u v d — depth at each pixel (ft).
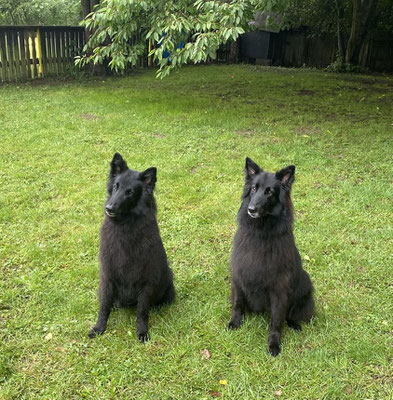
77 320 5.57
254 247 5.17
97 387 4.59
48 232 7.64
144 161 10.84
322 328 5.53
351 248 7.36
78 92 18.90
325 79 24.12
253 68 29.48
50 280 6.33
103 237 5.26
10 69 21.13
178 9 14.46
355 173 10.41
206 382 4.70
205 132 13.19
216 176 10.14
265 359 5.03
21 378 4.63
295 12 28.35
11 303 5.83
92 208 8.54
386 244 7.44
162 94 18.67
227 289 6.31
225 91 19.92
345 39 29.43
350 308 5.94
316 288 6.36
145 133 13.07
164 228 7.95
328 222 8.14
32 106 15.92
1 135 12.34
